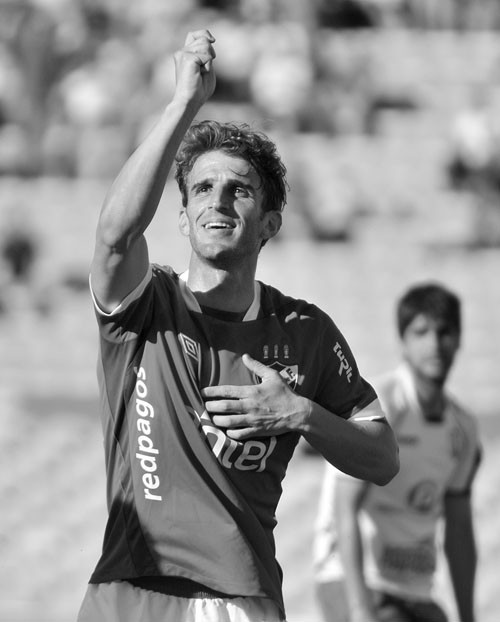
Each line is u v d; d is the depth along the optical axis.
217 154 12.88
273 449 12.68
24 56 64.38
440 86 68.62
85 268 55.75
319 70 64.56
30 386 49.50
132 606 12.44
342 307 53.31
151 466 12.40
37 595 39.56
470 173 60.19
